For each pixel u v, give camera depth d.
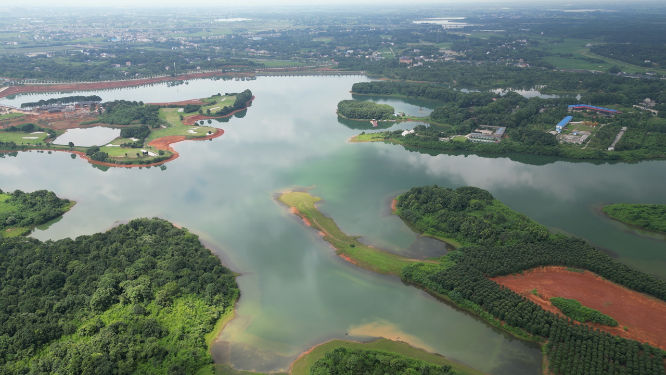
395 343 147.25
